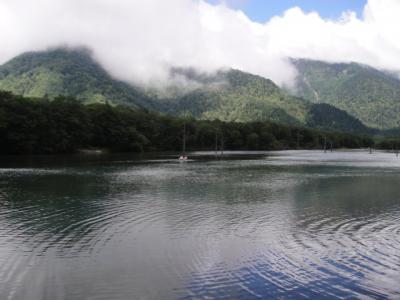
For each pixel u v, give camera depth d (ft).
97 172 255.09
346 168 317.42
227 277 69.31
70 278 68.33
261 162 390.42
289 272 71.97
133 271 71.67
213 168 302.45
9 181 200.34
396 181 215.51
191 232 98.99
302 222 110.83
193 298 61.36
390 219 115.44
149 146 650.43
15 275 69.56
